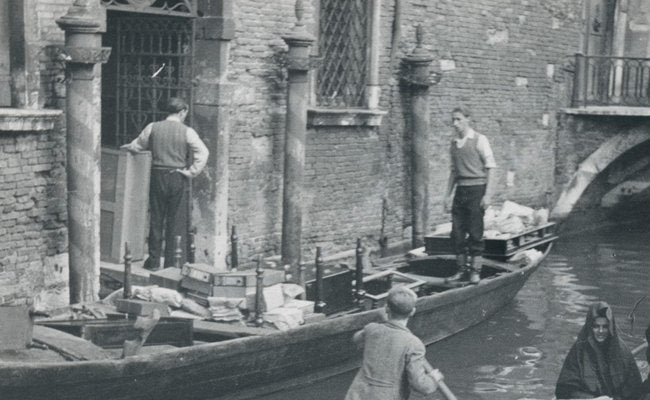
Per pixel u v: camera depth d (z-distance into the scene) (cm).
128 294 1315
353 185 2025
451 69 2280
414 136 2127
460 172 1644
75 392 1060
